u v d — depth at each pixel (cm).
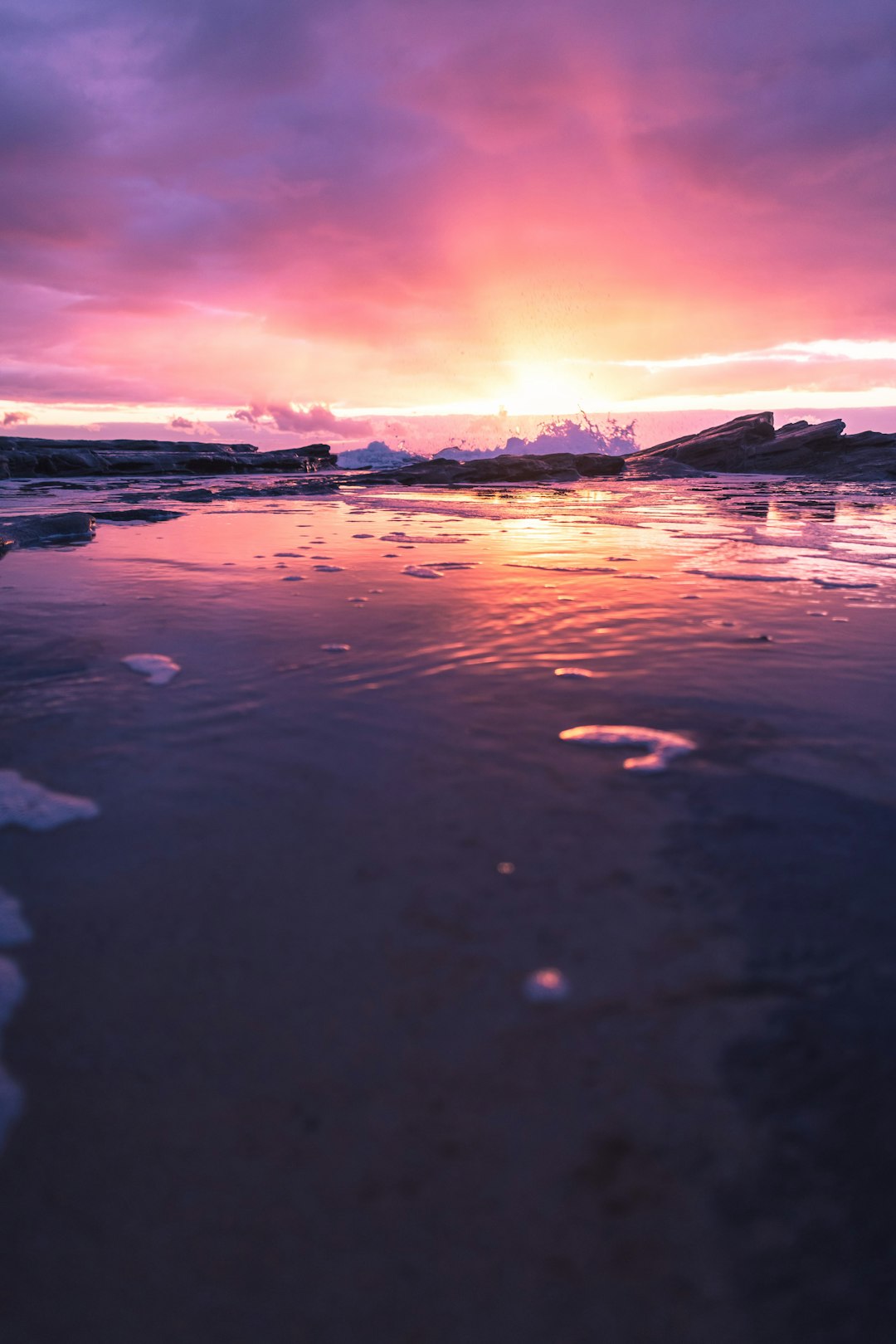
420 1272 50
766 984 74
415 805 111
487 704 155
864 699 159
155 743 134
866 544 445
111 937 82
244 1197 54
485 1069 65
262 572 321
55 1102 62
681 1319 47
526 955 78
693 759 127
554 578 309
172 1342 46
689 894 89
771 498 931
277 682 169
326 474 1636
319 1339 46
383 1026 69
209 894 89
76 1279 50
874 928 83
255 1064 65
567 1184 55
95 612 240
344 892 89
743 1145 58
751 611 247
